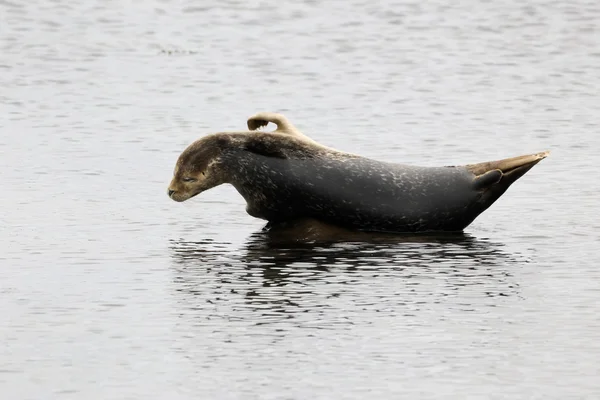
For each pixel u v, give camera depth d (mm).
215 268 50719
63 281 48812
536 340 41656
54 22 120312
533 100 91625
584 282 48469
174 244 54938
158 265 51281
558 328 42812
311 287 47812
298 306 45375
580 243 54875
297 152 57125
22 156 73438
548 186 66250
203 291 47375
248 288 47719
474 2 131000
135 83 97000
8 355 40500
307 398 36969
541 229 57562
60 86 95625
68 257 52531
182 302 45938
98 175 68938
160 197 64250
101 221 59156
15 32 115625
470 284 48250
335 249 54000
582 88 95938
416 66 104188
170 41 113750
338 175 56750
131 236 56406
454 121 84500
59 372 39094
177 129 81812
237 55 108125
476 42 113750
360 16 124812
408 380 38281
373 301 45969
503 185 57562
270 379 38406
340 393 37312
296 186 56625
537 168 70562
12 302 46000
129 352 40750
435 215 56969
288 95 93188
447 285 48125
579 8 127812
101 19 122250
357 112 87438
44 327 43188
